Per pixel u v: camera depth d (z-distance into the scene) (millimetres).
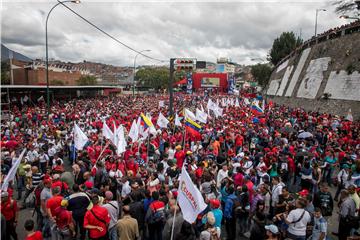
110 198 7660
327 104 35125
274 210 8883
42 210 8188
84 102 47812
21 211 10883
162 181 9719
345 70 33906
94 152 13812
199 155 13539
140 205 7941
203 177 9734
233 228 8461
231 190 8578
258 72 96688
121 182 9734
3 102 37094
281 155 13109
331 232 9625
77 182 10555
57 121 25969
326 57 40188
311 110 38625
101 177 10312
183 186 6410
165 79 116125
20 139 16328
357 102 29500
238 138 16422
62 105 42000
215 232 6336
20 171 11961
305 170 11234
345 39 37156
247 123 23266
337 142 16250
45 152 13922
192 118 14484
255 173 10391
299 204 6965
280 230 7445
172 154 13773
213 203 7141
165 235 6910
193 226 7512
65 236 7188
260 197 8562
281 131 19797
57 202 7297
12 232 7875
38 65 101312
